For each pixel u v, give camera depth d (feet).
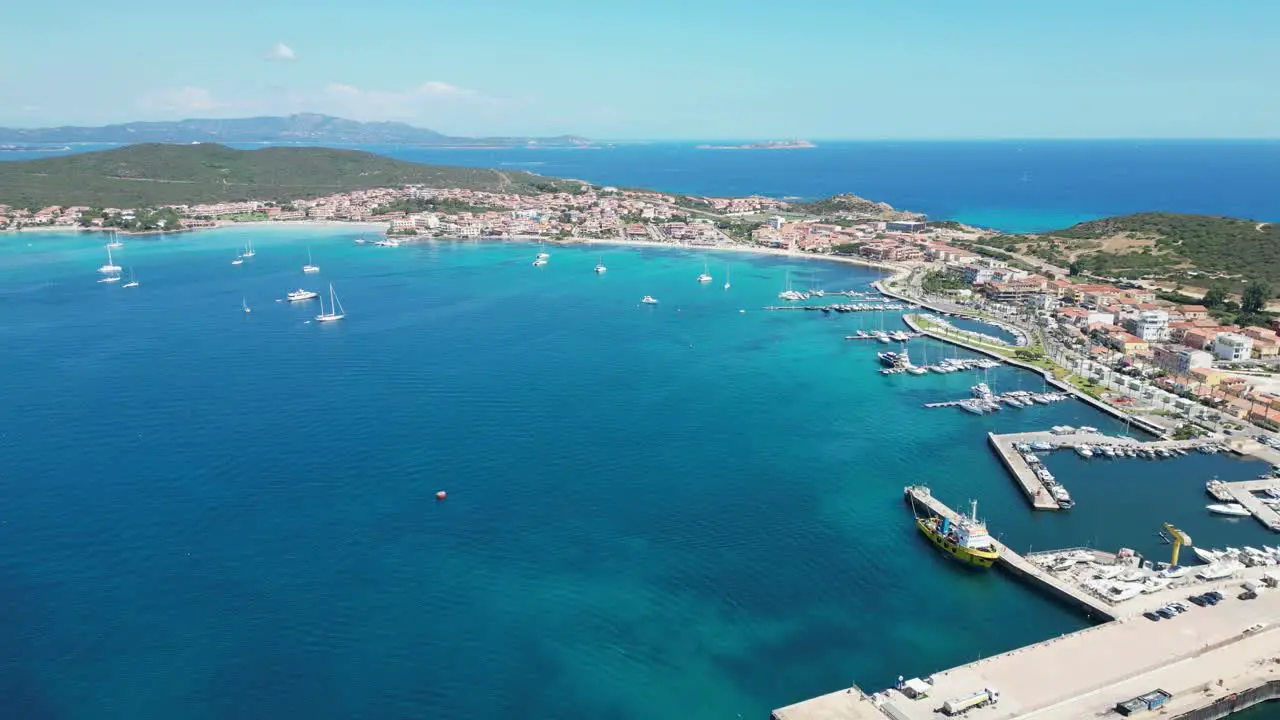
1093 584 414.00
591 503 513.04
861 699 328.29
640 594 415.44
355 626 384.47
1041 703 321.73
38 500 509.76
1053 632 389.39
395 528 476.95
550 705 336.29
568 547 459.32
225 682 345.10
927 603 414.00
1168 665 344.90
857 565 448.24
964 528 457.68
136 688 340.59
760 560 450.71
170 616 389.80
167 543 458.09
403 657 363.35
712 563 446.19
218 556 444.55
